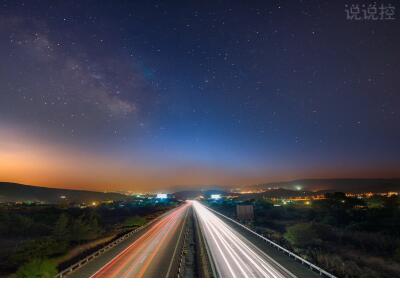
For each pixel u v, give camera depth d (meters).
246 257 27.81
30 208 103.94
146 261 27.33
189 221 70.75
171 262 26.88
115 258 28.80
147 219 84.50
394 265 29.62
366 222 57.09
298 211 89.44
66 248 42.09
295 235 43.00
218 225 59.16
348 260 30.69
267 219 80.38
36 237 59.91
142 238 44.25
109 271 23.52
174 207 166.38
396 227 50.78
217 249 32.53
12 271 30.23
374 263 30.80
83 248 42.91
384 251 36.38
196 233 47.22
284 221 75.19
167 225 63.44
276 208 97.19
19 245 48.88
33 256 35.94
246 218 65.69
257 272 22.12
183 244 37.59
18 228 64.88
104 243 44.06
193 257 29.73
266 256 28.16
